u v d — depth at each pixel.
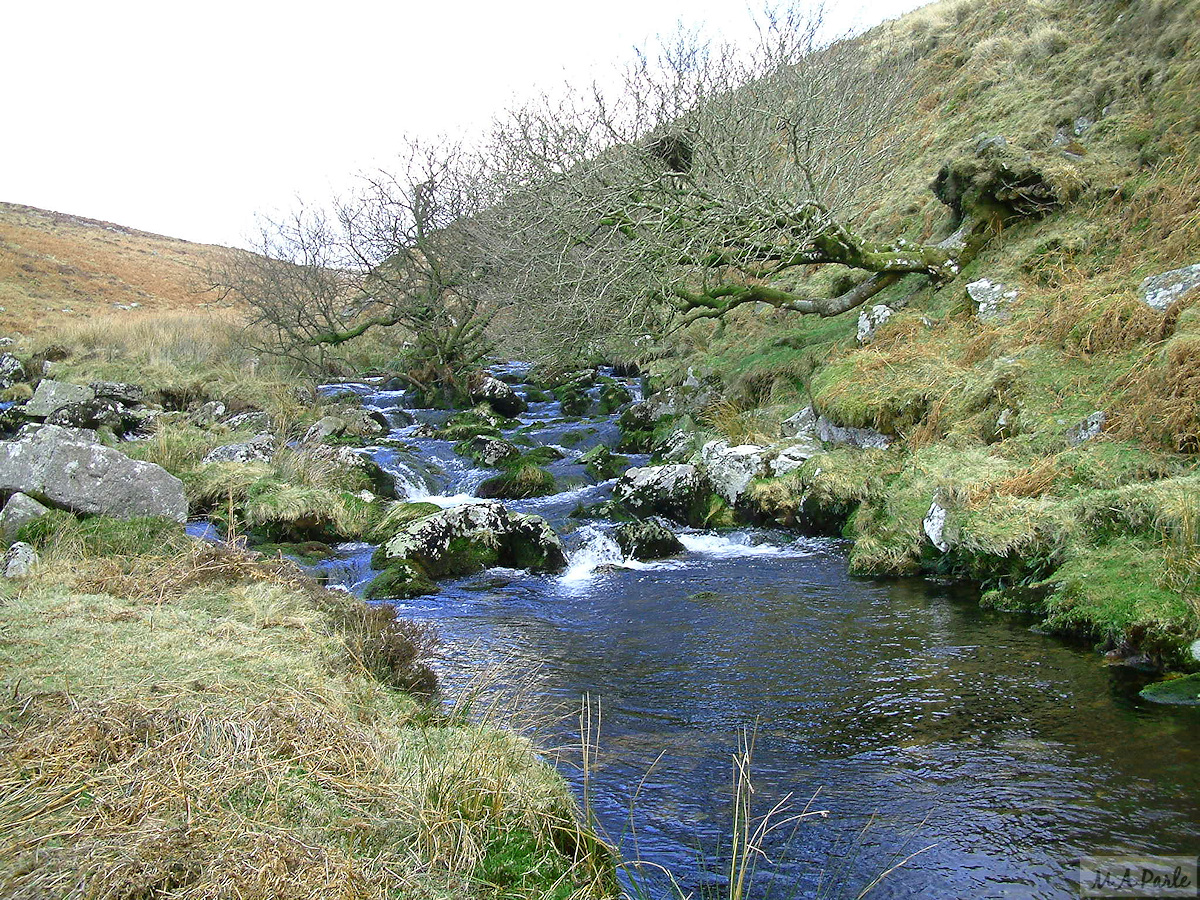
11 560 6.47
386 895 2.78
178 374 18.58
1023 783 4.15
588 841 3.55
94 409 14.71
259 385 18.25
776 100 12.13
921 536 8.43
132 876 2.62
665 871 3.60
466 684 5.77
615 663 6.36
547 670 6.26
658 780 4.43
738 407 13.80
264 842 2.86
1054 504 7.29
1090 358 9.10
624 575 9.23
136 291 43.38
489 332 19.05
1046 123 14.14
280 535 10.47
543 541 9.80
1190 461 7.12
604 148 12.52
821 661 6.10
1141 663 5.47
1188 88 12.22
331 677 4.62
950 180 13.51
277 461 11.98
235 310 35.41
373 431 16.36
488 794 3.50
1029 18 18.52
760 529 10.71
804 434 11.89
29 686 3.93
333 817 3.15
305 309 21.02
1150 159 11.74
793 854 3.71
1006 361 9.66
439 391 19.47
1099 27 15.81
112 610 5.29
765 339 15.57
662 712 5.37
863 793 4.20
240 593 6.04
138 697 3.85
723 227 11.99
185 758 3.37
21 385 18.88
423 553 9.43
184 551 6.96
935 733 4.79
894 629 6.67
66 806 3.01
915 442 9.98
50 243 47.12
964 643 6.21
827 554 9.37
